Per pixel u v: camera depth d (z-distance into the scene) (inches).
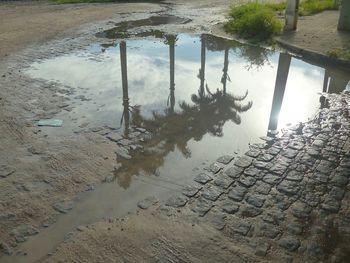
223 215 165.5
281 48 455.8
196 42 485.7
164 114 270.8
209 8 762.2
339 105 287.0
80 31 540.7
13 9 758.5
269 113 274.5
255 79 351.9
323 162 206.1
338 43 438.6
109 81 335.9
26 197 177.6
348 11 487.8
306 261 142.1
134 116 265.4
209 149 222.4
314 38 470.0
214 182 189.3
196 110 279.3
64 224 161.8
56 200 176.2
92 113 268.1
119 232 156.3
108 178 192.5
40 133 237.3
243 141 232.1
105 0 863.7
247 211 167.8
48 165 202.7
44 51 435.8
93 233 156.1
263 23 507.8
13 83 325.1
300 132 243.1
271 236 153.6
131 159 210.2
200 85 333.4
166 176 194.9
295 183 187.3
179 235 153.9
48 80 334.6
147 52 434.0
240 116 269.6
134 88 320.5
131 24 590.2
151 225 160.1
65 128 244.4
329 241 151.6
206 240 151.3
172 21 619.2
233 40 502.0
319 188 183.3
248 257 143.0
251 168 201.0
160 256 143.6
